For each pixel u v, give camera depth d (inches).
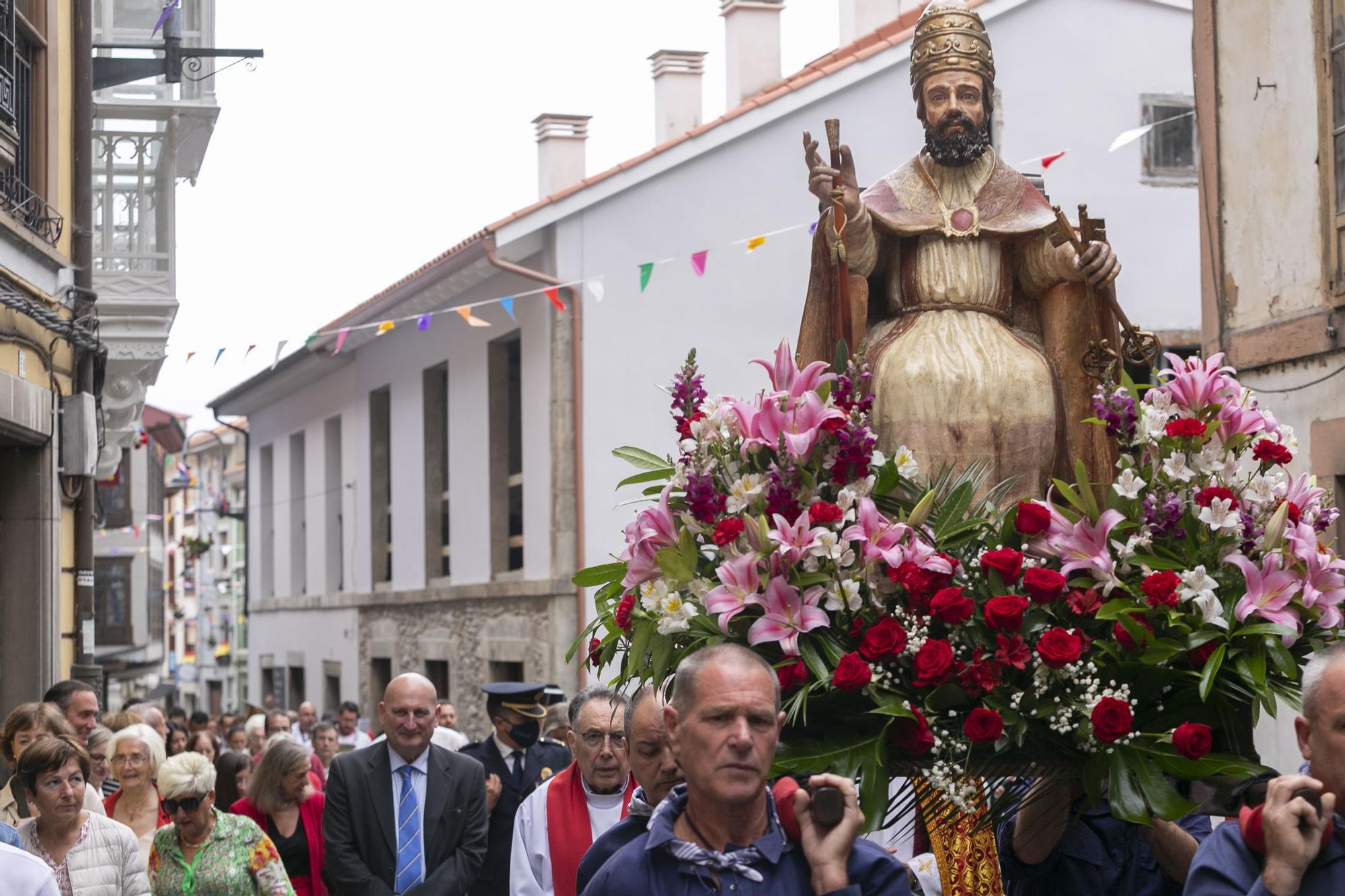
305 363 963.3
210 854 253.3
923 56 191.5
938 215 189.3
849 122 613.6
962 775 141.2
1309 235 357.4
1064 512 150.8
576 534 637.9
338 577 1009.5
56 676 402.6
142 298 486.3
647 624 148.4
